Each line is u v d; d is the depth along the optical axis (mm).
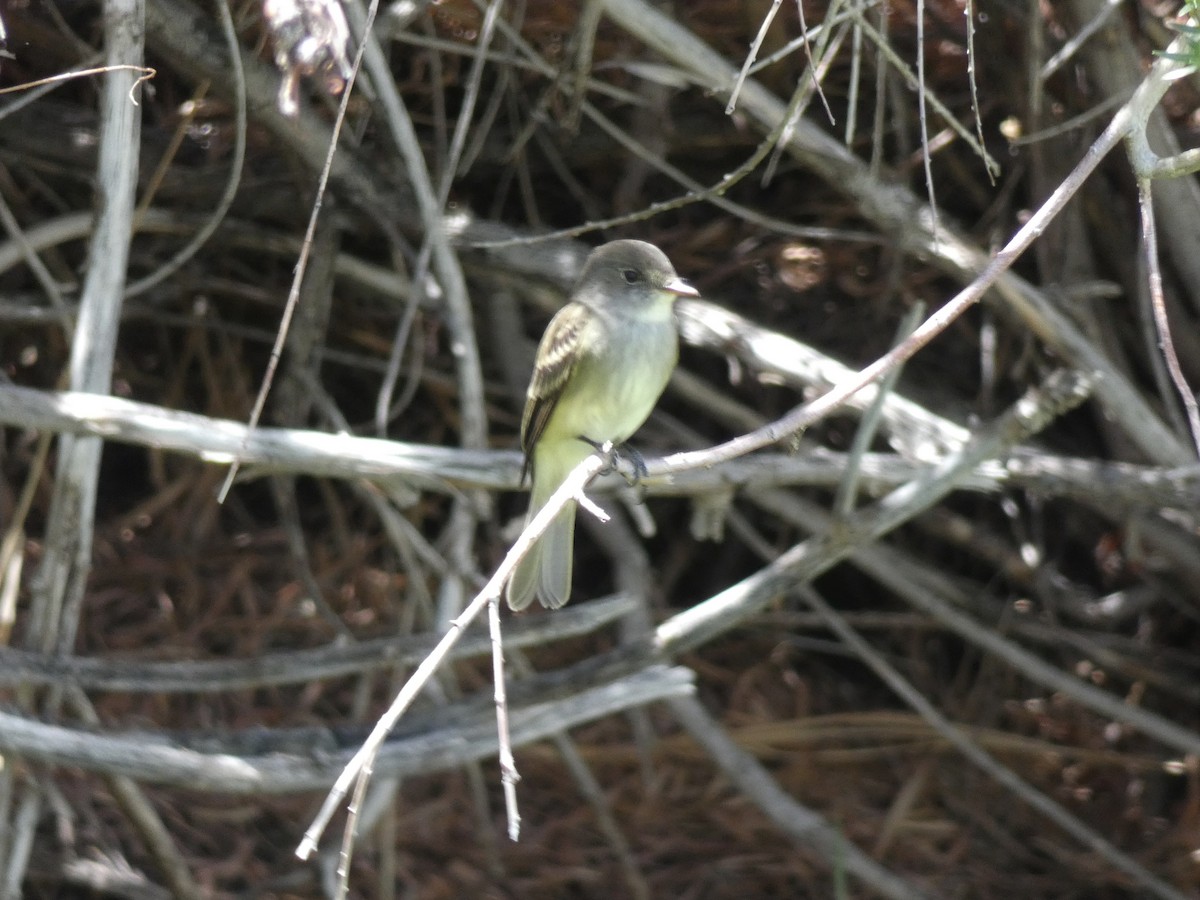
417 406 12141
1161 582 11461
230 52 9383
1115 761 11258
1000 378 11719
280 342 6852
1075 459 10312
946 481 9094
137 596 11234
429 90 11570
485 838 10242
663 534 12328
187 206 11188
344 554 11578
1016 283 9953
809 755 11242
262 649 11031
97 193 8422
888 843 10766
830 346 11875
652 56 11141
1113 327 11125
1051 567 11812
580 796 10797
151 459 11906
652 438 11680
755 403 11797
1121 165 10844
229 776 8164
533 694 9039
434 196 10531
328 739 8570
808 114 11594
